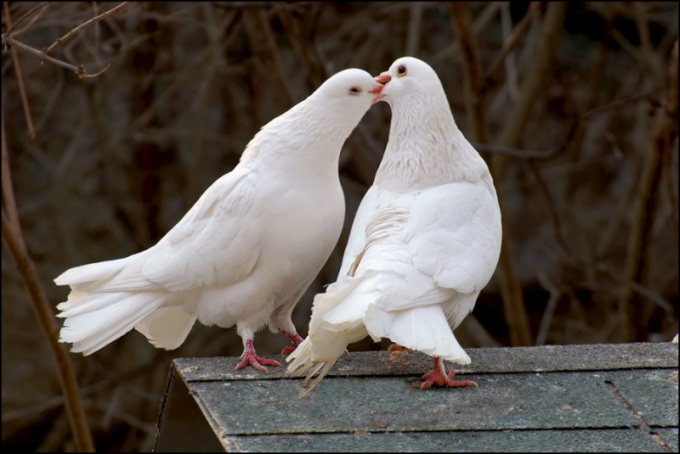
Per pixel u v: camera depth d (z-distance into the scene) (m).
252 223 7.04
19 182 17.91
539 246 18.75
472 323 15.91
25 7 13.55
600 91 17.66
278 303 7.41
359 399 6.23
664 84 15.34
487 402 6.19
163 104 17.27
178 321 7.62
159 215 17.42
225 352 17.11
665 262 18.30
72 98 17.56
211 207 7.16
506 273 13.97
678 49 13.42
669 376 6.57
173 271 7.11
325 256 7.28
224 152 17.73
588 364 6.75
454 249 6.34
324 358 5.83
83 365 17.72
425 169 6.78
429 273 6.15
